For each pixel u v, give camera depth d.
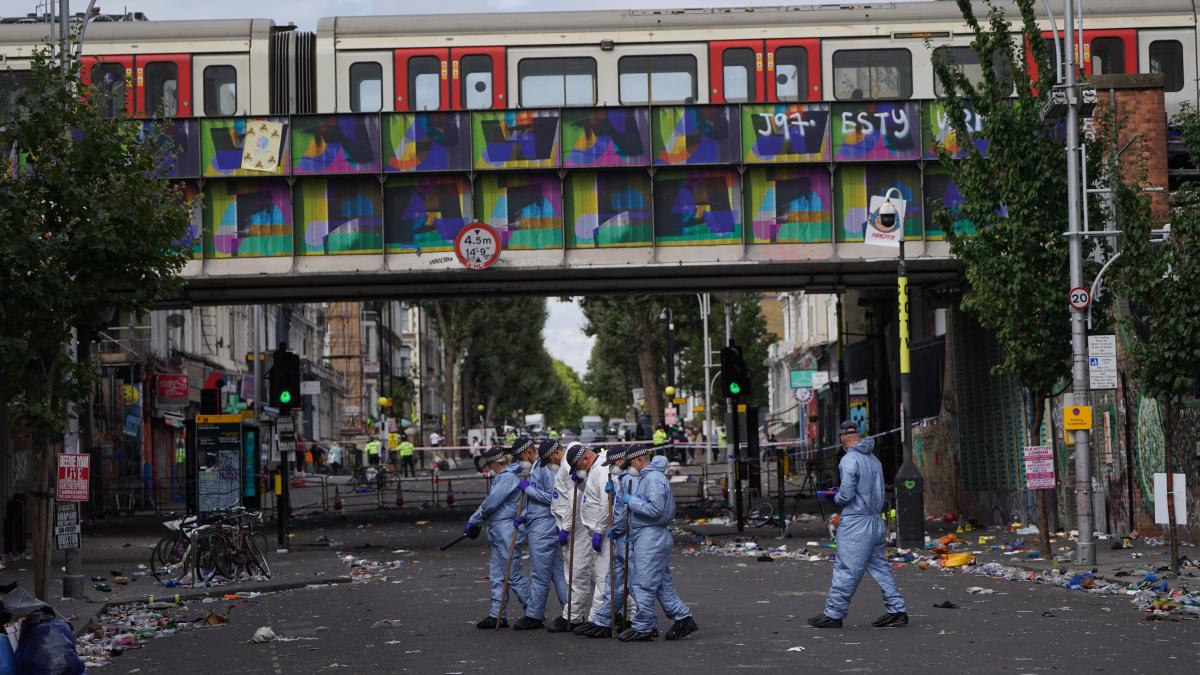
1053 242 21.56
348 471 70.94
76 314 17.12
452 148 27.56
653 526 13.64
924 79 31.09
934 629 13.88
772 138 27.61
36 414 16.59
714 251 27.64
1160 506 18.45
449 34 30.78
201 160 27.47
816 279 31.28
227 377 60.72
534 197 27.69
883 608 15.97
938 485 35.75
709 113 27.64
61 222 17.00
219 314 60.25
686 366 80.44
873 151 27.53
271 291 31.27
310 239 27.64
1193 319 18.36
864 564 14.11
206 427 30.75
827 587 18.55
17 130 17.00
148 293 17.34
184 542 22.02
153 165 17.80
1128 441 25.44
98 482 41.16
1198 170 26.39
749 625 14.63
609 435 107.06
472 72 30.72
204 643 14.75
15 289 16.23
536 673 11.67
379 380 89.81
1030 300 21.55
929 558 22.70
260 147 27.48
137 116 30.39
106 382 43.16
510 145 27.58
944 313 35.72
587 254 27.62
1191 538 23.73
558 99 30.72
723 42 30.84
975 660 11.75
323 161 27.53
